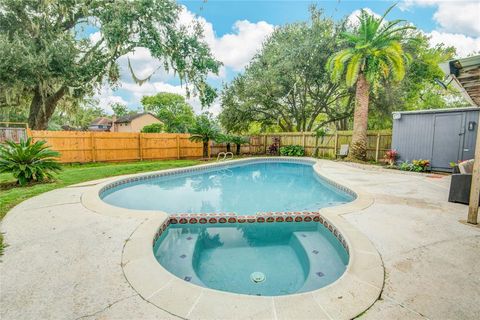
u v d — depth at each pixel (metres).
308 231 4.14
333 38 14.69
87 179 7.21
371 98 15.73
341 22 14.80
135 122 33.47
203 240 3.82
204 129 13.82
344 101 20.36
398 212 3.99
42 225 3.36
